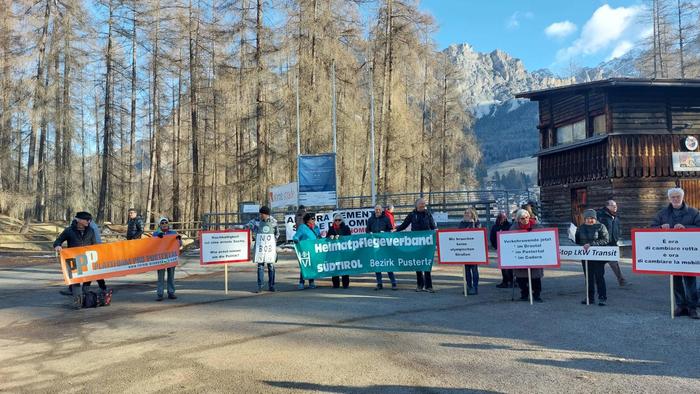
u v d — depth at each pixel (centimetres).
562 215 2286
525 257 905
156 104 3070
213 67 3005
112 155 3009
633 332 667
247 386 488
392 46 2789
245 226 1842
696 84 1869
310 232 1099
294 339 661
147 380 511
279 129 2730
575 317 766
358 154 3061
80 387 497
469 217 1090
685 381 479
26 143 2723
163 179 3678
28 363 586
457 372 519
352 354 589
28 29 2480
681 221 798
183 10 2988
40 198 2733
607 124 1948
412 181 3316
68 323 803
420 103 3997
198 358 584
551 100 2372
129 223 1150
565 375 503
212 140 3316
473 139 4003
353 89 2827
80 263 936
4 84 2456
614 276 1196
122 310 902
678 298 764
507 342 630
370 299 949
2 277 1378
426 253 1044
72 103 2673
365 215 1789
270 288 1073
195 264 1647
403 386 481
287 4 2516
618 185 1934
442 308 854
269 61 2481
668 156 1941
